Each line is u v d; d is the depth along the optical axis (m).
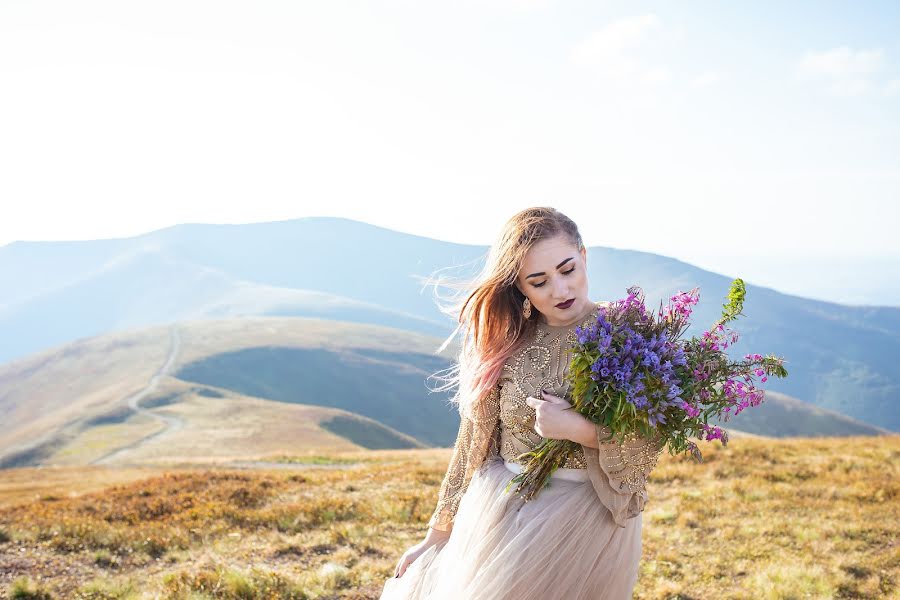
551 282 2.87
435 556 3.29
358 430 116.44
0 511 11.90
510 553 2.80
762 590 6.55
